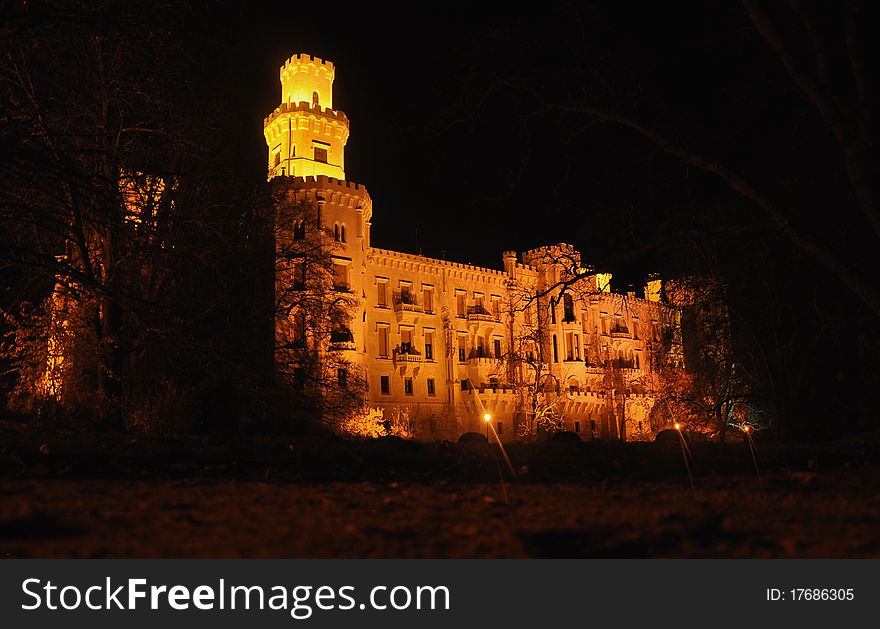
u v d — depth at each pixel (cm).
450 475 993
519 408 7331
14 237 1817
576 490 768
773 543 449
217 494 696
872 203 1302
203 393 2769
